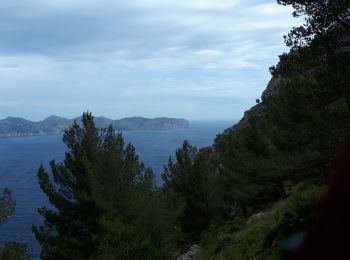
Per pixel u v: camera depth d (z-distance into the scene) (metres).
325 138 12.73
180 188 33.28
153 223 24.11
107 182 23.89
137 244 18.92
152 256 19.48
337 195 0.70
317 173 18.48
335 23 12.18
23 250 22.47
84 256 21.50
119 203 23.81
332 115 12.48
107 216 21.58
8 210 23.00
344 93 11.91
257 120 34.69
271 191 30.42
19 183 161.12
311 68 12.19
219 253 12.25
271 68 12.89
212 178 33.19
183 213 31.86
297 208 8.28
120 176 24.19
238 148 35.88
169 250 25.30
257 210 32.44
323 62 12.02
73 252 21.50
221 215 32.56
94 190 22.12
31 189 143.75
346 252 0.68
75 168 22.64
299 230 7.47
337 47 11.70
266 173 18.80
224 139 45.62
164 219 24.61
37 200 119.50
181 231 31.36
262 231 11.23
